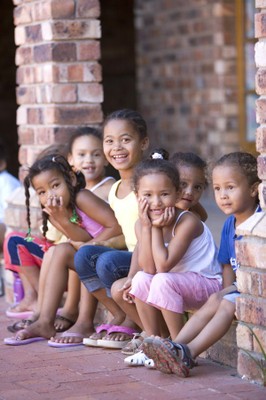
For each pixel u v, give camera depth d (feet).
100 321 21.11
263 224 16.02
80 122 23.18
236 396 15.49
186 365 16.46
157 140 43.47
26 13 23.63
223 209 17.44
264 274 15.88
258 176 16.48
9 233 22.82
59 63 22.88
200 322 16.97
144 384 16.31
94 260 19.11
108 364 17.75
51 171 19.79
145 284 17.53
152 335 17.22
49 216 20.63
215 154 38.96
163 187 17.24
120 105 46.96
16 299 23.48
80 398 15.57
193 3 40.47
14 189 26.22
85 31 22.97
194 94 41.06
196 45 40.63
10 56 48.60
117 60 46.91
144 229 17.52
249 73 38.83
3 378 16.97
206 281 17.76
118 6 46.68
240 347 16.55
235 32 39.14
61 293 20.07
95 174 21.68
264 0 15.98
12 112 48.93
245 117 39.11
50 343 19.33
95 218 20.06
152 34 43.19
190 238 17.54
